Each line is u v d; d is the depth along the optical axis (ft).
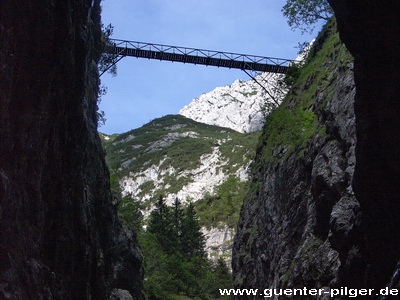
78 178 62.64
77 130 59.98
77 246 62.75
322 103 96.43
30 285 46.24
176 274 219.82
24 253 46.55
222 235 474.90
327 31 128.67
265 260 107.24
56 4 48.65
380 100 50.85
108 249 85.10
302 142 99.60
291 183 98.07
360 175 54.49
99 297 74.43
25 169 46.57
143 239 197.47
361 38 50.72
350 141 74.84
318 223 79.46
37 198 49.32
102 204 81.76
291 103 120.26
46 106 48.80
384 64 49.88
